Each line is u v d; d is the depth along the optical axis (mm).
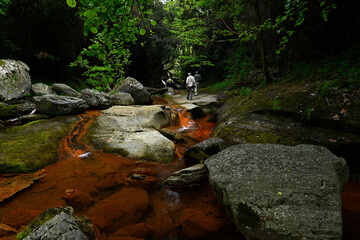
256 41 11242
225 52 16703
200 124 8094
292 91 5770
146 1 2391
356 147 3545
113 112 6031
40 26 11766
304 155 2574
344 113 4113
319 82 5539
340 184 2139
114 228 2211
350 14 6660
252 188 2098
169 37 20297
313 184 2020
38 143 4195
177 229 2240
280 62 9695
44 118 5453
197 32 10297
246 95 7559
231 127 5324
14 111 5660
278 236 1761
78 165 3811
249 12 10320
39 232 1616
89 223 2043
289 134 4340
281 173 2236
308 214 1789
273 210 1876
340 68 5594
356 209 2424
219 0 8195
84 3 1770
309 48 7938
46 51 12391
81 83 13719
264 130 4734
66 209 2201
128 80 10180
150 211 2564
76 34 13734
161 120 6898
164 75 30266
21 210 2436
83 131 5094
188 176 3264
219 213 2539
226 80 14242
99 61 15008
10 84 6820
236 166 2510
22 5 10219
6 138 4250
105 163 3938
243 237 2111
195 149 4156
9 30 10023
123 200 2754
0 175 3295
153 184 3275
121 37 2469
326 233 1667
